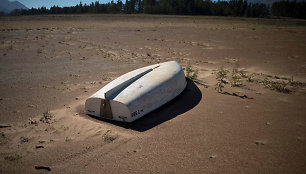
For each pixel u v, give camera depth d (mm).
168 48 17562
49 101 7328
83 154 4332
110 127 5410
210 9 80250
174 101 6836
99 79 9672
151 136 4852
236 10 78125
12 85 9055
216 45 18594
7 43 19594
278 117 5438
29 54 15273
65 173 3824
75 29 32094
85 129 5359
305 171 3531
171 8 81688
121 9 97875
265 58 13445
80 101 7242
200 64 12250
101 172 3787
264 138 4516
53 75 10430
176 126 5227
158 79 6609
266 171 3562
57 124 5703
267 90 7535
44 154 4402
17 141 4961
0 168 4023
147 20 49594
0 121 5969
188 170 3684
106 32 28438
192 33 26875
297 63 11828
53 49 17109
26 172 3900
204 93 7391
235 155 4004
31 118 6113
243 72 10234
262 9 79750
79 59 13836
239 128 4965
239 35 24703
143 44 19594
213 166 3740
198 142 4484
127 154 4242
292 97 6809
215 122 5305
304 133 4652
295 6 77562
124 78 6836
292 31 28047
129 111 5465
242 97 6918
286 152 4031
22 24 40875
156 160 4000
